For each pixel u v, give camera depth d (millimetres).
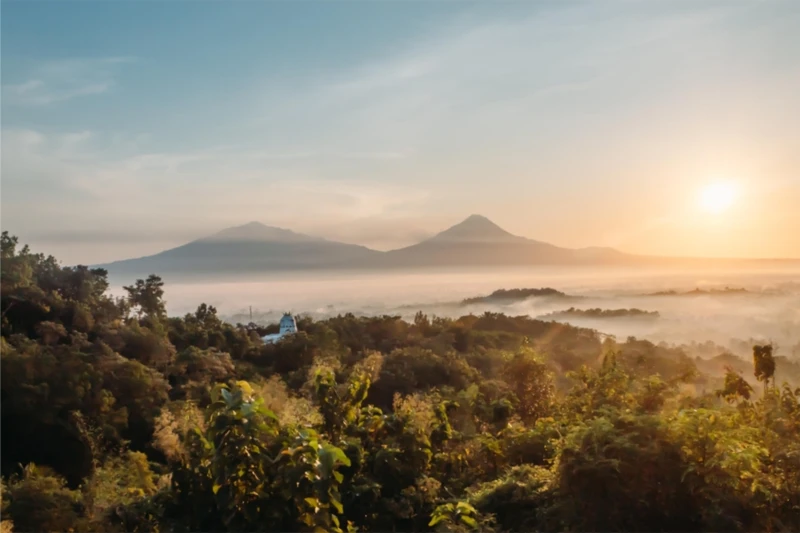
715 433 6891
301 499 5477
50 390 23250
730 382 9492
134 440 25281
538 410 18531
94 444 21609
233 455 5457
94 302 40531
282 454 5582
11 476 16500
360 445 8477
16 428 22297
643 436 7176
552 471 8195
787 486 6770
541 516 7629
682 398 10266
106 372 26781
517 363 19750
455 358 35625
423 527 8195
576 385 13047
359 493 7742
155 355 36344
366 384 9266
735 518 6512
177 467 6934
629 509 6910
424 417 10102
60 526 10023
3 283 34781
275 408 9453
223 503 5527
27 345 26656
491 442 10992
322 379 9250
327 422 8898
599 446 7156
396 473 8539
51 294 37344
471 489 9609
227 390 5906
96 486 13008
